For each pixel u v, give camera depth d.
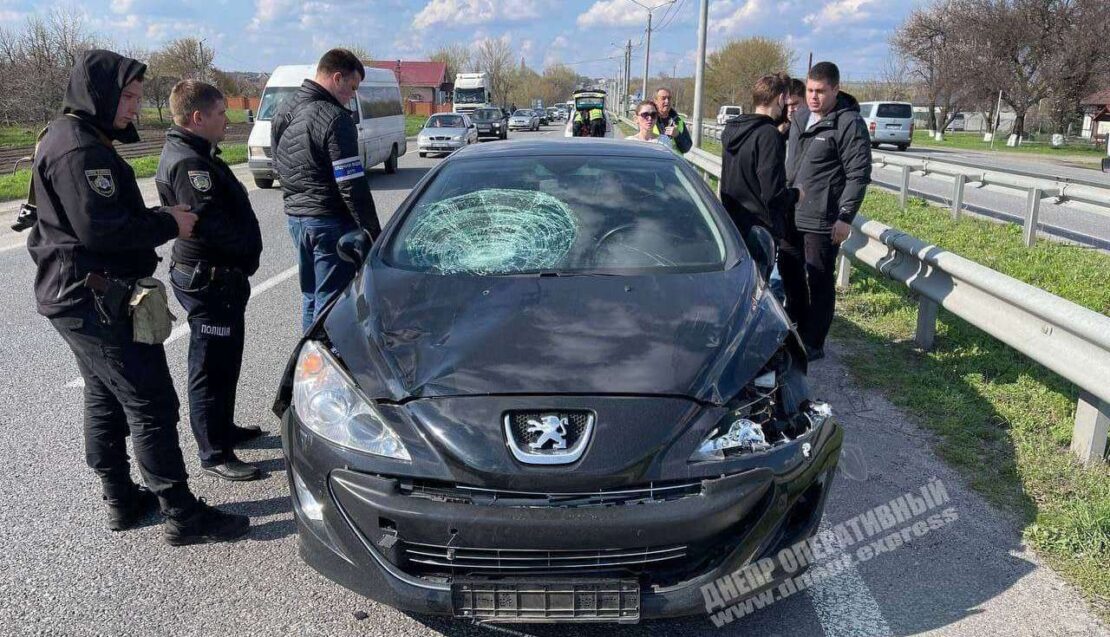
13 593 2.77
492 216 3.48
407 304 2.88
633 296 2.89
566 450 2.27
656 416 2.33
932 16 48.44
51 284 2.81
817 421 2.62
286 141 4.37
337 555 2.44
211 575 2.90
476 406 2.36
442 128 24.45
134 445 2.97
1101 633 2.53
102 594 2.77
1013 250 8.56
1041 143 42.75
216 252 3.41
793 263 5.07
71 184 2.65
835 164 4.76
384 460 2.35
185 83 3.26
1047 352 3.75
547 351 2.55
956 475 3.56
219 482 3.62
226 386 3.61
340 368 2.61
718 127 33.38
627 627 2.63
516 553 2.28
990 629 2.56
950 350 5.23
